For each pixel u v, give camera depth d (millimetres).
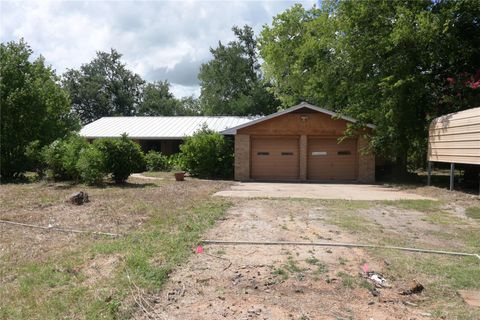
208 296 4102
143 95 57656
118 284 4336
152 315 3654
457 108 15469
